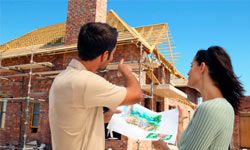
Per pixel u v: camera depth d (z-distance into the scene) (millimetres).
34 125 12484
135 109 2965
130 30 11586
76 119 1834
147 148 11703
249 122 17859
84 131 1869
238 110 1896
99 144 1904
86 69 1982
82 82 1829
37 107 12664
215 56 1919
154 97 13789
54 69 12500
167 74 14961
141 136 2783
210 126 1646
